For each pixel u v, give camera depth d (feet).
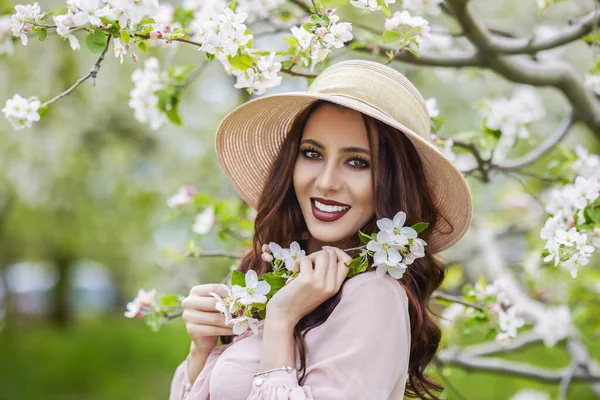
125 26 5.39
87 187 22.04
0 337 42.14
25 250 40.83
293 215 6.29
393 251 5.16
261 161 6.75
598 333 11.02
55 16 5.52
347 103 5.22
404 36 6.80
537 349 23.16
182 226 23.84
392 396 5.41
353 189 5.61
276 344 5.15
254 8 8.71
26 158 17.85
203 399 5.93
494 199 17.35
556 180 8.50
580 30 7.52
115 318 51.88
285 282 5.51
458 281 12.27
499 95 12.07
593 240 6.69
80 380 31.58
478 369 10.58
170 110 8.34
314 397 5.01
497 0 16.44
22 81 15.94
